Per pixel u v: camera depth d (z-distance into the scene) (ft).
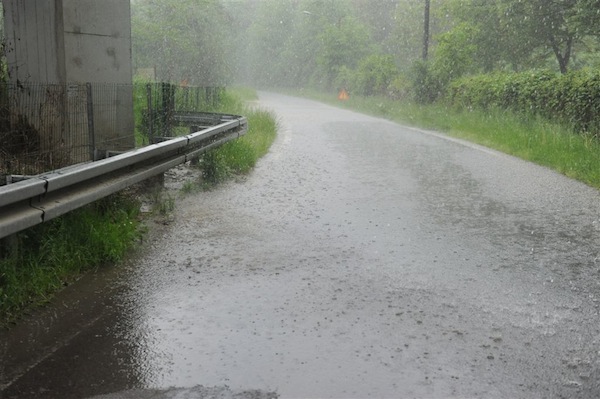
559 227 24.97
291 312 15.81
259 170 38.22
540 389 12.00
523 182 35.37
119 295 16.87
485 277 18.70
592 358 13.32
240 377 12.42
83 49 29.43
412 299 16.80
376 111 105.19
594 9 79.82
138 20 142.41
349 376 12.47
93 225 20.06
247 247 21.61
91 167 19.08
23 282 16.22
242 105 87.30
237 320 15.28
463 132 63.98
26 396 11.57
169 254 20.63
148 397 11.64
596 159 40.55
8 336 14.19
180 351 13.57
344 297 16.92
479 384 12.17
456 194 31.60
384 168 40.04
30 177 17.67
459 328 14.87
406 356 13.37
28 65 28.94
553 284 18.12
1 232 14.62
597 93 50.31
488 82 79.46
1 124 26.73
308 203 28.89
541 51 110.11
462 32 101.04
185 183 32.45
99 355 13.33
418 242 22.57
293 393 11.83
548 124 55.31
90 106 25.22
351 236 23.27
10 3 28.91
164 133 39.63
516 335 14.48
